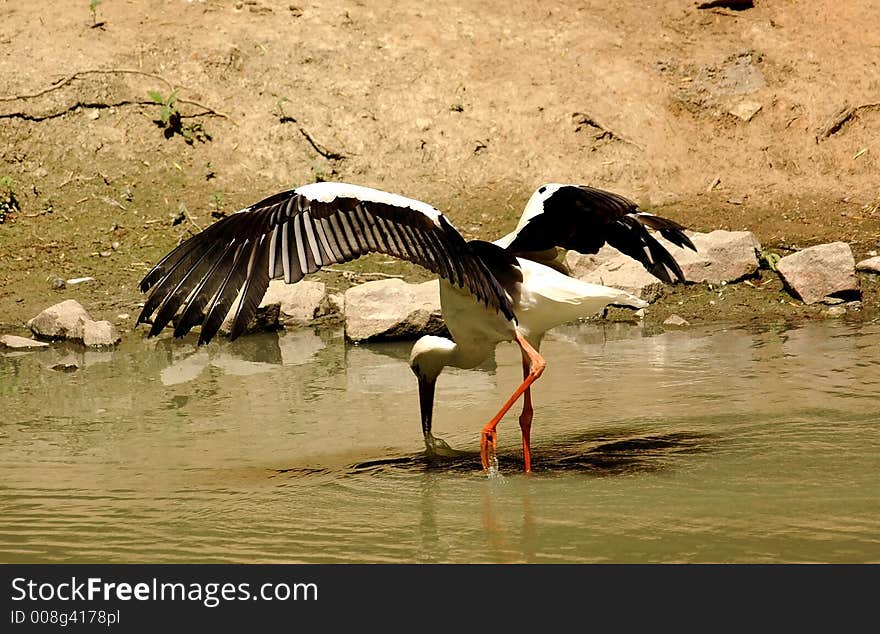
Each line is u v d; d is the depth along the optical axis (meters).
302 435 10.41
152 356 13.59
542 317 9.04
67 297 15.52
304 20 19.72
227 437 10.38
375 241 8.05
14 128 18.11
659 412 10.67
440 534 7.93
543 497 8.62
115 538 8.01
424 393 9.84
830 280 14.76
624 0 20.64
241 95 18.75
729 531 7.78
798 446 9.51
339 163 18.20
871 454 9.24
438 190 17.98
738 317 14.50
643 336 13.91
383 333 14.09
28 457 9.88
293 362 13.18
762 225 17.11
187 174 17.97
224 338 14.38
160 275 8.03
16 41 18.95
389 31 19.73
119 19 19.47
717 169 18.34
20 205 17.41
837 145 18.59
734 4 20.56
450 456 9.72
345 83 18.92
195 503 8.67
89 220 17.22
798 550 7.43
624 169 18.25
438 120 18.66
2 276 16.02
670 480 8.84
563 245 9.45
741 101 19.05
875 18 20.30
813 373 11.69
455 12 20.27
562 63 19.53
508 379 12.20
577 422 10.55
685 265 15.52
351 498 8.73
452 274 8.21
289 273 7.87
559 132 18.62
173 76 18.77
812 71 19.48
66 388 12.20
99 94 18.48
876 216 17.16
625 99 19.00
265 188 17.88
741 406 10.70
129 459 9.79
